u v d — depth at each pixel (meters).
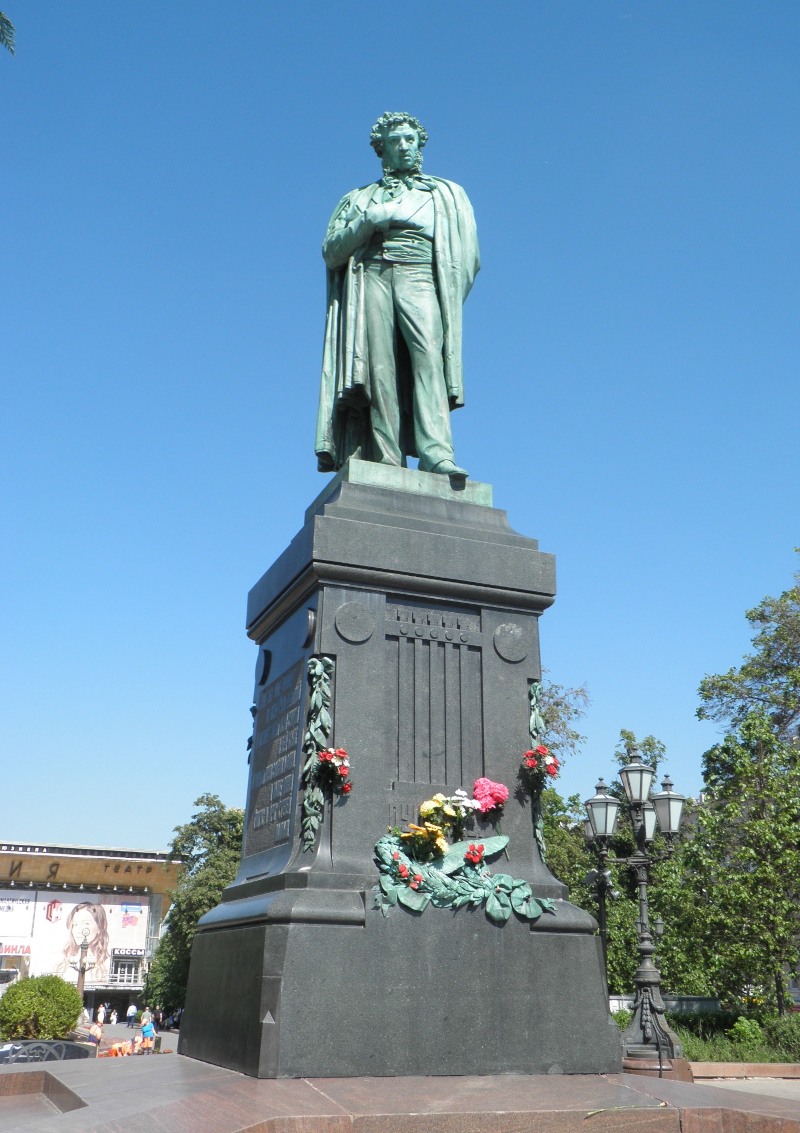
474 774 7.89
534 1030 6.92
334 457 10.02
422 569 8.16
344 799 7.34
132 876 60.53
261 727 8.74
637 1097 5.93
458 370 9.69
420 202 9.93
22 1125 4.96
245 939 7.00
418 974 6.76
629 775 15.51
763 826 22.08
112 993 58.88
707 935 21.92
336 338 10.27
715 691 31.59
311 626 7.84
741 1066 15.81
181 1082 6.25
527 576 8.52
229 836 46.09
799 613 30.95
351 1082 6.16
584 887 27.30
